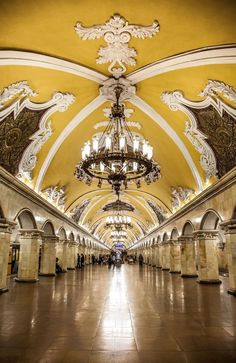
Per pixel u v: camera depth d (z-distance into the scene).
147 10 5.69
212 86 7.41
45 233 15.90
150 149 7.56
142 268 25.88
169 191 16.69
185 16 5.69
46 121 9.69
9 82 7.18
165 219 21.42
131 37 6.49
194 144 10.59
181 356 3.87
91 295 9.12
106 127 11.12
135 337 4.71
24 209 11.04
